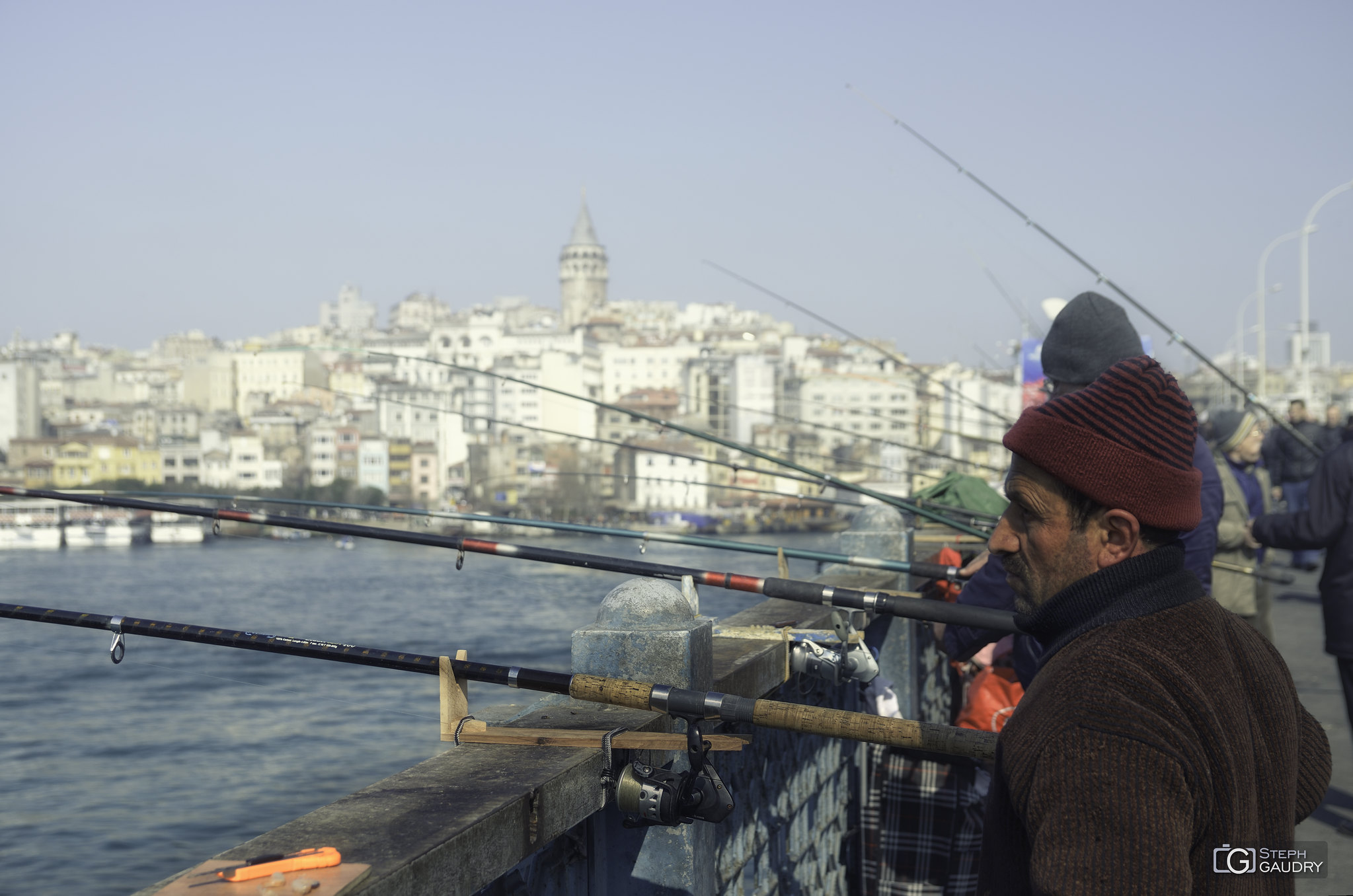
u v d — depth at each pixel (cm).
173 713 1675
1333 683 721
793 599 277
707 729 231
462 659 200
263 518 364
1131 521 132
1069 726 120
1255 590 631
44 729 1697
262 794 1437
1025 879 126
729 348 16300
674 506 8806
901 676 421
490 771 173
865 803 390
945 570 359
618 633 217
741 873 271
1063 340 343
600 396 17800
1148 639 126
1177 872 110
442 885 142
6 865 1397
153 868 1391
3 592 3759
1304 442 736
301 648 219
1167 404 134
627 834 214
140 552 5378
